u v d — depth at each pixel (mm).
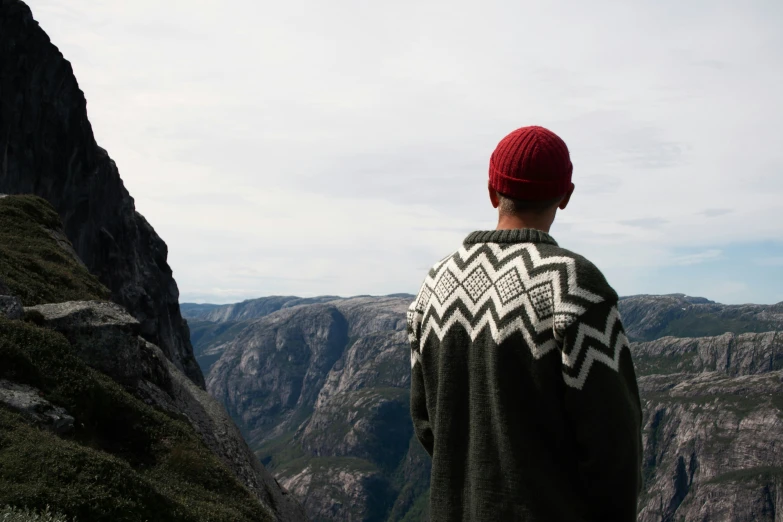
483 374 4102
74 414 18625
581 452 3801
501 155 4426
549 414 3877
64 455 14242
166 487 18922
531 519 3809
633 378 3816
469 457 4152
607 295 3773
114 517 13312
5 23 77625
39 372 18781
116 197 103062
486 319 4137
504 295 4062
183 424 24500
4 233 37969
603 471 3680
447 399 4289
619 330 3785
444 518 4168
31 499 12266
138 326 24953
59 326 22594
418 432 4707
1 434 14430
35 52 81750
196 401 31750
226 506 19891
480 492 3990
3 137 75812
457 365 4262
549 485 3824
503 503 3895
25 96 79750
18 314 21266
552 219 4535
